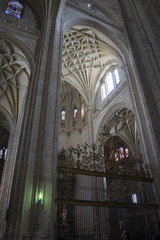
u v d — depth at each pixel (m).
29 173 8.55
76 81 26.23
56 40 13.99
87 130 25.19
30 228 7.38
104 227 11.27
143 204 10.49
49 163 9.18
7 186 17.38
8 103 21.08
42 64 12.40
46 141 9.51
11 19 15.21
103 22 18.92
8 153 19.14
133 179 11.14
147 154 12.46
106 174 10.62
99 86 26.19
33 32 14.88
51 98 11.08
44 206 7.97
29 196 8.07
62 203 8.76
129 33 5.68
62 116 29.89
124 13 6.04
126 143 26.22
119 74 22.17
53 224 7.93
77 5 18.08
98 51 22.86
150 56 4.91
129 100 18.81
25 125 10.06
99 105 24.75
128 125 25.59
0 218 15.73
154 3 4.96
